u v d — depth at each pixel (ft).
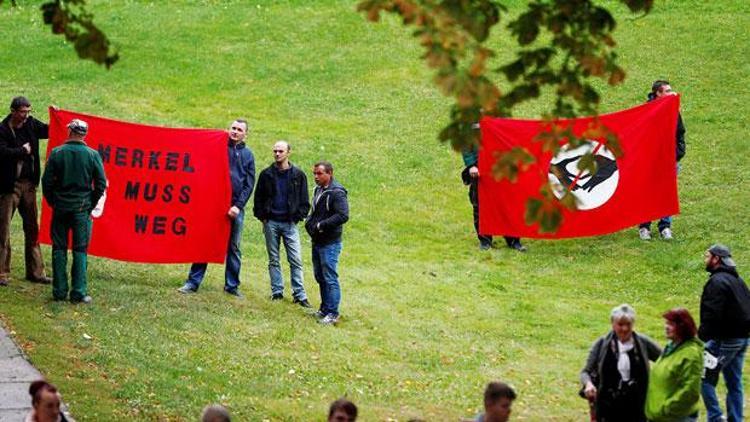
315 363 158.81
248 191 183.62
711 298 147.02
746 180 247.70
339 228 177.27
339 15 351.67
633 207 214.07
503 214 212.84
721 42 320.91
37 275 174.81
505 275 211.00
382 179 253.03
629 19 337.31
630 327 123.65
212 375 147.64
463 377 160.66
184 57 319.27
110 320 161.79
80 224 165.07
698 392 124.06
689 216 233.14
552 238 218.79
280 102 294.25
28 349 146.00
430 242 226.38
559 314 192.54
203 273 183.32
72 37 103.65
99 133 180.04
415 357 167.43
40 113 270.26
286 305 183.32
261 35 336.29
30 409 127.75
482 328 184.14
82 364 144.36
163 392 138.62
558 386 160.56
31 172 171.73
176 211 181.47
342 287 197.36
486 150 211.20
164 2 362.94
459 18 90.99
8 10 354.54
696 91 293.02
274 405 139.95
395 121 285.02
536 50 102.17
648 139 214.28
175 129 181.98
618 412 124.57
